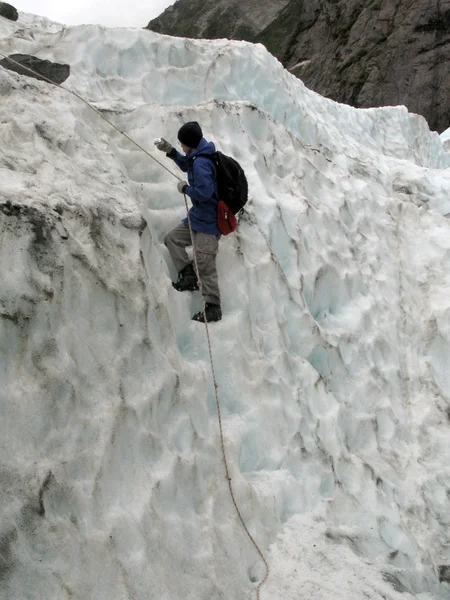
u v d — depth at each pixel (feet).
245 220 16.17
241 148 18.49
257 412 13.48
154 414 10.96
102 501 9.60
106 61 19.44
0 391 9.17
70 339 10.30
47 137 12.94
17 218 10.32
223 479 11.58
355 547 12.66
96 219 11.73
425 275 21.38
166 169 14.66
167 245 13.98
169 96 20.25
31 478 8.93
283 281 16.02
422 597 12.67
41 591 8.41
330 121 28.66
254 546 11.30
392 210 23.36
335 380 16.43
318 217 19.13
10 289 9.71
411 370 18.58
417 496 15.01
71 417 9.80
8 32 20.71
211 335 13.74
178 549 10.09
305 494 13.19
